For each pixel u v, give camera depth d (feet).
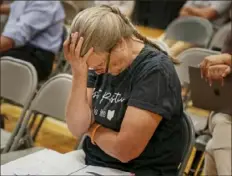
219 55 10.50
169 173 8.72
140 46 8.78
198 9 23.68
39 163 8.89
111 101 8.74
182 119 9.04
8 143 12.01
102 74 9.13
